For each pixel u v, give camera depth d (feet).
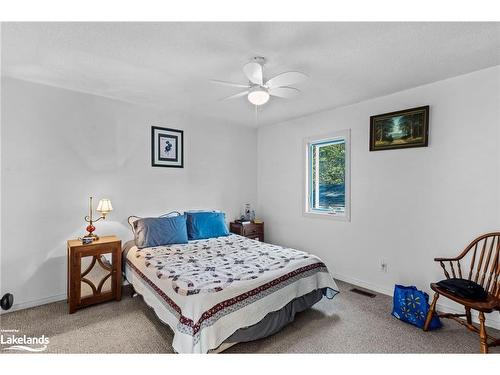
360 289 10.66
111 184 10.64
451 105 8.46
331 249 12.11
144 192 11.53
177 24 5.69
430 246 8.96
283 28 5.82
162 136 12.03
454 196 8.41
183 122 12.72
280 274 7.57
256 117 13.50
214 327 5.83
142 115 11.46
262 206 15.56
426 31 5.90
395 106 9.84
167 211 12.23
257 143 15.79
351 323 7.95
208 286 6.43
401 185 9.69
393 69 7.87
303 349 6.67
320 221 12.55
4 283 8.48
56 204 9.41
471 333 7.38
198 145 13.28
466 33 5.96
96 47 6.66
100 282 9.09
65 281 9.56
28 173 8.87
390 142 9.91
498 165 7.59
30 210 8.91
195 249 9.80
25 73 8.25
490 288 7.40
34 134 8.98
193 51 6.84
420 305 7.76
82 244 8.77
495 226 7.64
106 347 6.66
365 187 10.78
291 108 11.85
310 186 13.32
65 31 5.96
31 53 6.98
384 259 10.20
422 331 7.49
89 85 9.25
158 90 9.73
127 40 6.34
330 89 9.52
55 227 9.38
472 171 8.05
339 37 6.15
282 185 14.39
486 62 7.40
